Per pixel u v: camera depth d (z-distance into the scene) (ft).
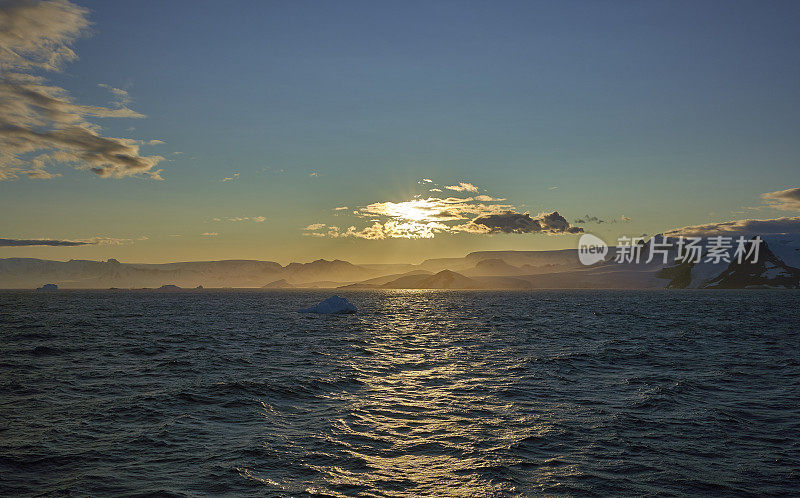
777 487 40.45
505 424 58.13
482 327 191.52
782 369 93.56
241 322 216.74
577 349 123.34
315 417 61.26
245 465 45.06
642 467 44.73
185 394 71.67
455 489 40.06
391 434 54.49
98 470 43.68
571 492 39.40
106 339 143.54
